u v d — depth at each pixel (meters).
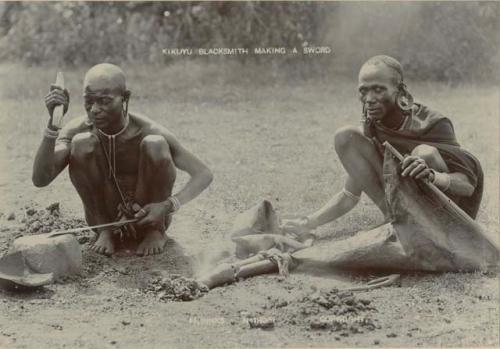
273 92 14.57
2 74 15.80
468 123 11.91
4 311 5.50
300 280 6.00
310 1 16.59
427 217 6.05
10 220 7.58
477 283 5.89
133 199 6.63
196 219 7.71
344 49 16.56
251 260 6.21
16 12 17.30
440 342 5.03
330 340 5.06
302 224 7.05
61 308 5.57
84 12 17.09
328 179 9.12
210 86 15.04
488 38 15.90
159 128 6.60
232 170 9.55
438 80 15.84
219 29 16.92
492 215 7.85
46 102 6.10
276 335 5.13
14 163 9.95
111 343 5.01
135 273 6.22
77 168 6.41
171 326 5.27
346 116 12.69
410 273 6.12
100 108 6.18
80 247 6.18
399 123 6.46
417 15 16.14
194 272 6.25
